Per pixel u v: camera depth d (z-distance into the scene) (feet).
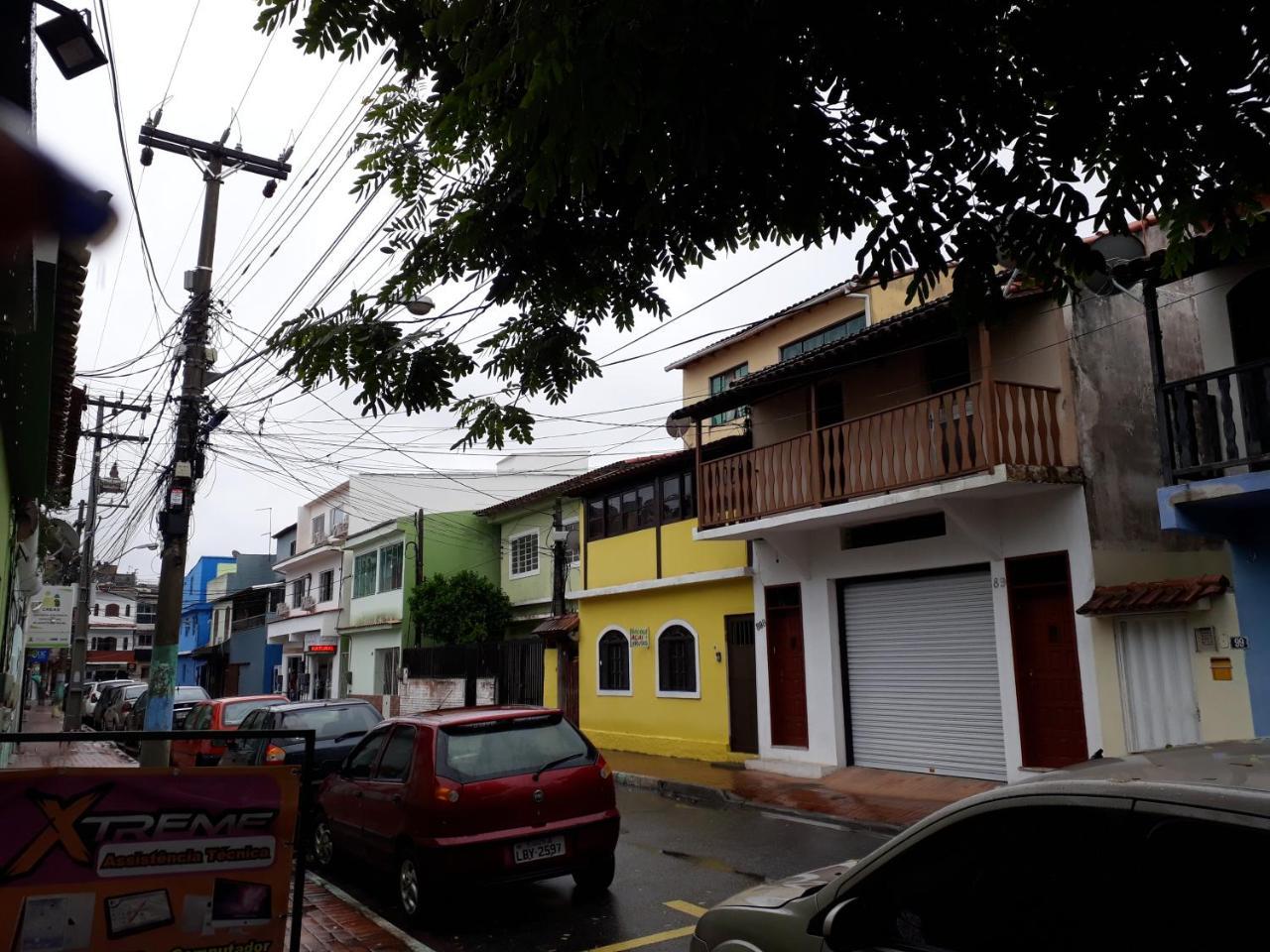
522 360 20.56
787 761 46.24
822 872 12.67
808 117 13.91
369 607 107.96
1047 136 14.10
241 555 177.78
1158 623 32.42
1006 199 14.65
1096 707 33.91
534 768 23.11
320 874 28.45
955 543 39.73
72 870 12.39
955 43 13.48
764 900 11.53
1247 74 13.17
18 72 11.44
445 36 13.30
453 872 21.34
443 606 87.97
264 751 33.47
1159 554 36.45
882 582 43.83
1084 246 14.75
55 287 16.83
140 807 12.80
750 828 33.91
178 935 12.76
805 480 43.83
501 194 17.11
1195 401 33.30
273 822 13.50
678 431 57.57
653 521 59.88
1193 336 40.22
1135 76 13.57
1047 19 13.42
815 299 56.29
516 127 11.75
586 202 16.66
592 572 66.08
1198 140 13.87
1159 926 7.39
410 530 98.32
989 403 35.09
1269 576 29.81
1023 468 34.47
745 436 52.26
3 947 11.92
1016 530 37.42
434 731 23.18
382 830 23.80
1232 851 7.11
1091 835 8.07
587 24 11.14
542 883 25.88
